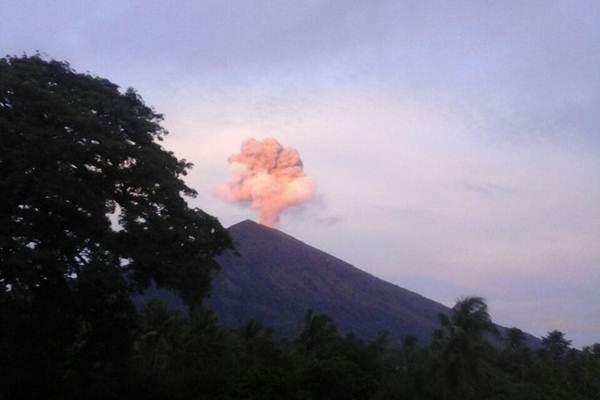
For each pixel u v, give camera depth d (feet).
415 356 155.53
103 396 111.04
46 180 98.02
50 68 110.52
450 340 145.59
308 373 131.44
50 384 105.60
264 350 167.02
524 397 160.66
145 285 109.29
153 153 109.40
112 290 103.04
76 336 109.09
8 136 99.35
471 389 145.07
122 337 110.11
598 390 182.70
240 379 121.19
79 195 99.66
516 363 198.90
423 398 144.46
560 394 168.55
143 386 115.34
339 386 132.36
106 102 109.09
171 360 172.45
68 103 104.37
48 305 102.47
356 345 164.66
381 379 151.43
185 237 108.47
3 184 97.71
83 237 102.58
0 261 98.94
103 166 106.93
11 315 99.86
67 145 99.55
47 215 101.40
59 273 100.37
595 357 209.67
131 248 104.63
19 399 104.01
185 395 118.11
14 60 108.17
